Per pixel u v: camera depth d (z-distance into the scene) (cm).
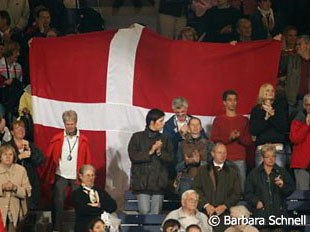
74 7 4912
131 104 4191
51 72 4209
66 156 4012
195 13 4791
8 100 4347
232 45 4262
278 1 4825
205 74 4234
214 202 3812
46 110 4194
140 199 3903
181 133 4012
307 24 4819
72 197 3797
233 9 4719
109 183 4159
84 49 4231
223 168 3844
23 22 4784
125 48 4238
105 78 4200
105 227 3681
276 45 4250
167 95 4212
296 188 4056
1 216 3731
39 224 3978
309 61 4353
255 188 3862
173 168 3997
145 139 3897
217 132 4022
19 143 3919
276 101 4047
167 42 4266
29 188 3844
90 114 4188
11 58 4441
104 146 4172
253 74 4241
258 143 4025
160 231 3844
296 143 4044
